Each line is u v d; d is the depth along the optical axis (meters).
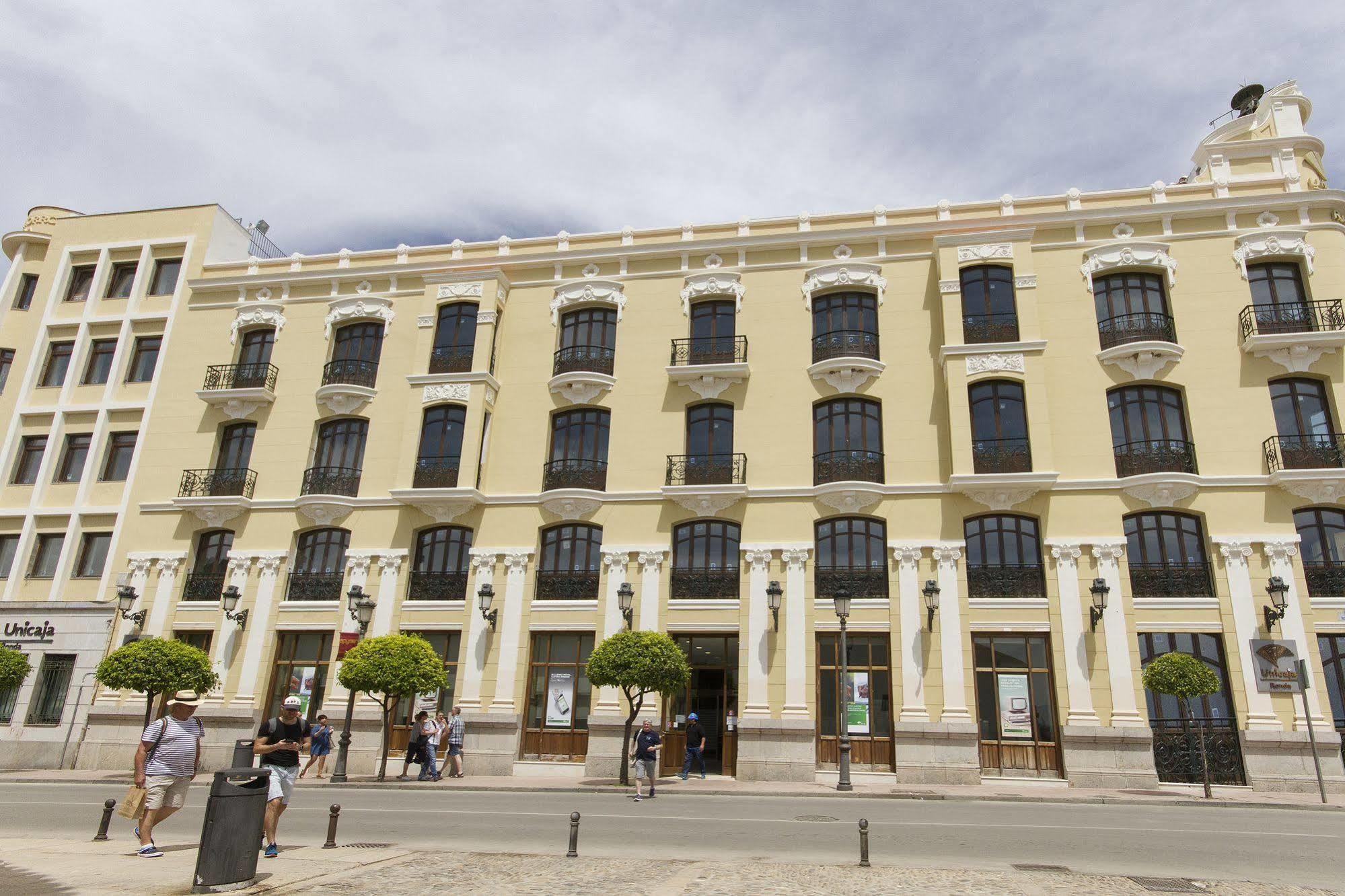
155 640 22.08
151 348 30.33
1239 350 22.84
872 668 22.17
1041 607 21.56
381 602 25.09
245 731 24.45
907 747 20.95
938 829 13.14
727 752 22.31
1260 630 20.53
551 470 25.66
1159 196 24.72
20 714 25.77
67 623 26.59
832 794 18.09
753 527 23.73
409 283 28.80
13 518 28.61
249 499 26.86
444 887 8.63
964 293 24.61
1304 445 21.80
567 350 26.88
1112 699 20.50
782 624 22.64
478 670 23.84
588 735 22.88
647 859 10.45
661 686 20.02
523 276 28.36
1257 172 24.94
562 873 9.45
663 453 25.23
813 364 24.97
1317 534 21.31
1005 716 21.17
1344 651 20.23
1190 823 13.99
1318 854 11.19
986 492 22.48
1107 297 24.20
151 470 28.25
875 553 23.16
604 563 24.19
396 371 27.77
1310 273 23.08
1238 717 20.03
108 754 24.92
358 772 23.48
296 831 12.86
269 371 28.48
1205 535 21.56
